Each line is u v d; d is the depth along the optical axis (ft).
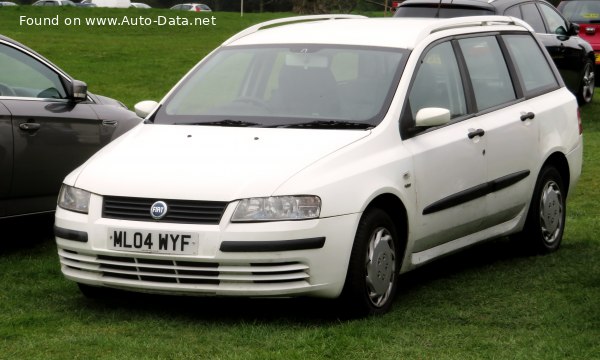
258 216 40.42
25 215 55.67
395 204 45.01
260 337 40.16
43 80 57.26
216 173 41.70
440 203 47.42
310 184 41.14
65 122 57.11
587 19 152.87
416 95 47.75
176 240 40.63
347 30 51.80
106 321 42.78
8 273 51.88
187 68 169.07
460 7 103.76
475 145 50.01
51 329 41.39
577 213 69.05
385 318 43.27
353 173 42.57
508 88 54.85
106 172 43.27
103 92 138.82
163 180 41.78
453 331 41.29
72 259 43.09
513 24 58.54
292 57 49.88
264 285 40.70
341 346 38.65
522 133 53.78
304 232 40.52
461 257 56.03
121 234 41.37
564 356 37.78
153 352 38.04
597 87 156.15
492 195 51.44
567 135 57.98
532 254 56.13
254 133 45.39
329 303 42.91
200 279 40.93
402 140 45.91
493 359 37.37
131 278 41.93
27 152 55.06
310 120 46.19
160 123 48.16
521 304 45.73
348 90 47.42
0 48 55.83
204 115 48.08
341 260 41.47
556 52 123.75
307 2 175.42
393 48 49.11
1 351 38.17
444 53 50.96
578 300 46.26
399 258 45.75
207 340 39.78
